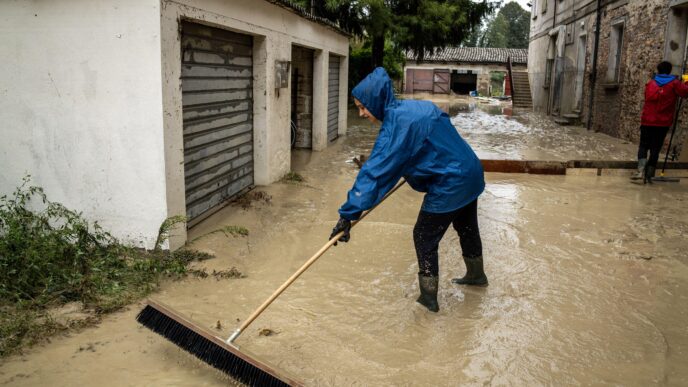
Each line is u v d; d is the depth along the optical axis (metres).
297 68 11.44
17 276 4.14
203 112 6.02
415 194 7.59
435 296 4.06
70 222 4.82
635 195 7.84
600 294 4.44
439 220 3.84
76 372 3.14
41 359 3.26
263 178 7.87
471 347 3.59
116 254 4.75
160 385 3.04
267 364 2.90
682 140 10.04
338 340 3.62
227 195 6.91
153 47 4.67
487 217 6.57
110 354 3.35
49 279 4.12
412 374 3.26
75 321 3.71
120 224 5.05
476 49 44.75
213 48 6.16
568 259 5.21
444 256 5.23
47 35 4.82
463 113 23.72
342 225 3.63
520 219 6.51
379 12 18.83
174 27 4.88
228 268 4.79
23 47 4.88
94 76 4.81
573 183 8.61
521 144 13.02
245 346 3.50
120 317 3.84
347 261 5.05
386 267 4.93
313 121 11.65
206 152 6.17
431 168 3.67
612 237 5.88
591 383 3.20
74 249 4.57
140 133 4.84
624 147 12.57
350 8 18.89
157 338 3.56
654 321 3.99
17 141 5.07
